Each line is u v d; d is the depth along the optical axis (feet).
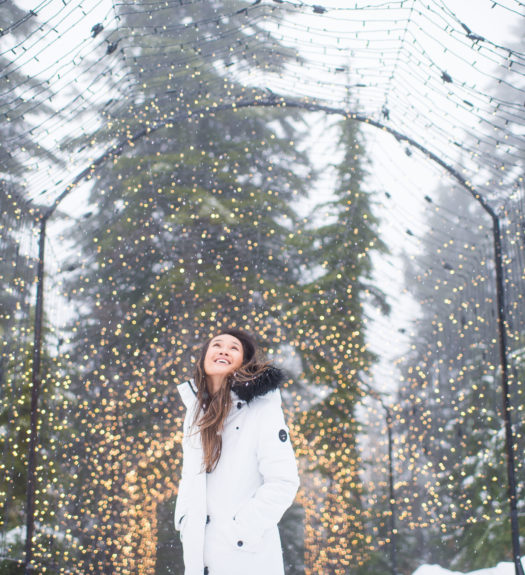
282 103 23.31
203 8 34.71
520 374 26.08
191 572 6.83
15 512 29.55
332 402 38.91
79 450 31.35
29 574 22.77
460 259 33.47
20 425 28.71
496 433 35.22
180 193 37.06
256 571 6.73
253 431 7.14
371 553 38.32
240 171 42.73
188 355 33.50
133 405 33.65
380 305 42.91
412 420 40.37
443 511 39.78
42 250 24.09
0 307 24.21
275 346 36.11
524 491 31.81
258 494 6.83
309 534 35.70
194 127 41.70
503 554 31.86
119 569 28.32
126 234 37.40
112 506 31.24
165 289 35.35
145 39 32.89
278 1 16.14
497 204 22.26
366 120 22.76
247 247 37.29
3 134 23.16
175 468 34.37
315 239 42.98
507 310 21.61
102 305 36.35
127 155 39.78
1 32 14.16
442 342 37.04
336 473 38.52
